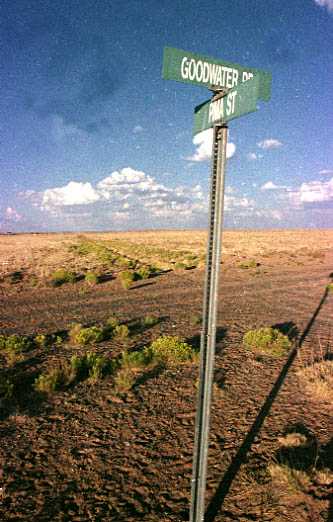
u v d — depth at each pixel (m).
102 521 4.05
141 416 6.35
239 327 12.30
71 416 6.38
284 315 14.10
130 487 4.58
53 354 9.60
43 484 4.67
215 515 4.04
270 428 5.86
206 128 3.08
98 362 8.30
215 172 2.89
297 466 4.75
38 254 44.50
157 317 14.01
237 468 4.86
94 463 5.08
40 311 15.63
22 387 7.51
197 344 10.30
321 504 4.11
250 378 7.89
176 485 4.61
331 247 55.66
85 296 19.20
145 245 64.00
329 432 5.68
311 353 9.49
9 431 5.93
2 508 4.27
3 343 10.04
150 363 8.52
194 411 6.50
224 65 2.95
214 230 2.90
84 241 80.31
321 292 19.28
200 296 18.66
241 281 23.41
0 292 20.38
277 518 3.96
